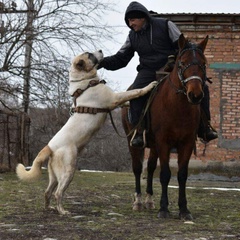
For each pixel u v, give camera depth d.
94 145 44.75
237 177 15.11
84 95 7.85
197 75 6.79
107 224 6.81
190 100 6.71
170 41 8.02
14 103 18.97
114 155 45.69
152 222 7.03
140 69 8.31
